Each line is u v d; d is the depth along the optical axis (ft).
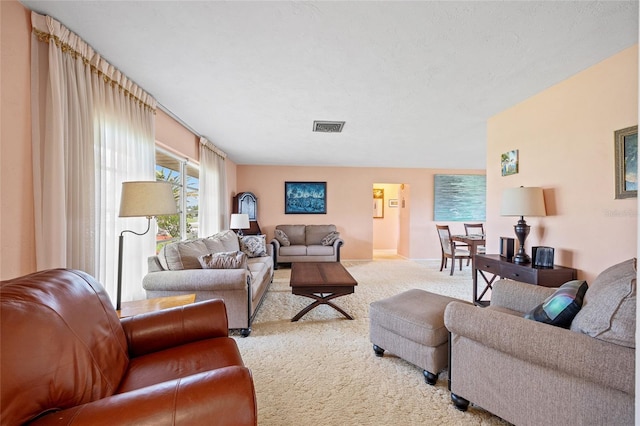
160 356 4.32
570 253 7.59
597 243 6.91
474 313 4.66
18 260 4.98
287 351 7.30
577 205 7.39
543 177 8.39
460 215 22.33
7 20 4.78
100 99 6.64
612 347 3.42
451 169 22.31
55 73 5.34
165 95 8.72
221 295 8.08
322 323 9.20
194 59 6.71
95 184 6.44
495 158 10.41
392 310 6.54
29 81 5.15
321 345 7.64
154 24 5.48
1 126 4.73
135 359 4.31
